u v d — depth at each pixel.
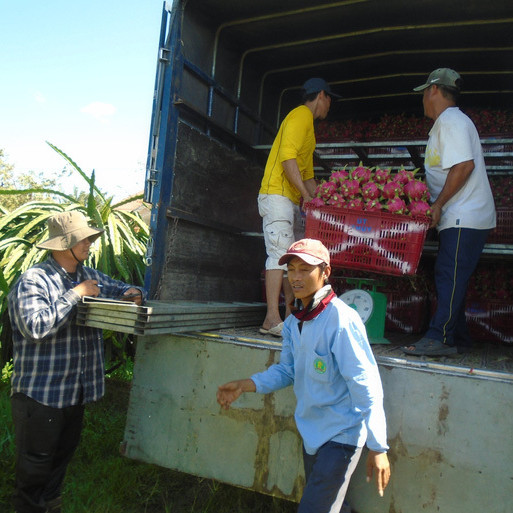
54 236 2.68
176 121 3.54
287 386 2.50
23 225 4.84
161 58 3.48
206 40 3.92
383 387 2.47
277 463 2.64
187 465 2.84
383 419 2.06
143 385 2.99
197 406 2.85
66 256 2.70
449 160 2.86
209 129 3.96
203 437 2.82
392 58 4.31
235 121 4.35
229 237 4.23
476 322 4.02
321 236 2.97
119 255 4.54
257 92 4.71
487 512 2.26
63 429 2.71
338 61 4.43
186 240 3.67
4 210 5.29
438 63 4.30
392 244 2.83
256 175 4.68
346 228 2.92
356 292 3.18
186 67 3.65
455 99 3.15
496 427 2.27
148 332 2.58
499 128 4.36
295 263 2.18
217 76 4.09
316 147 4.33
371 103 5.14
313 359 2.15
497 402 2.28
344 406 2.15
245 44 4.28
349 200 2.96
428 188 3.11
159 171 3.39
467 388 2.33
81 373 2.67
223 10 3.79
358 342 2.08
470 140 2.89
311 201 3.03
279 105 5.10
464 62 4.24
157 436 2.93
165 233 3.45
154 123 3.44
